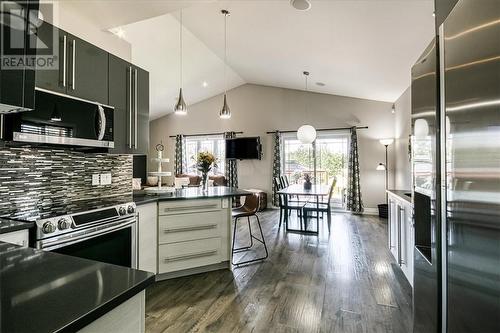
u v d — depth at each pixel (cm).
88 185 262
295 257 361
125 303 79
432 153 140
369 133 666
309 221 575
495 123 81
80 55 221
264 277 298
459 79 107
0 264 95
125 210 236
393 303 240
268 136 762
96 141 227
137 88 282
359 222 568
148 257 270
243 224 552
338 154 699
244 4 340
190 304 240
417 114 170
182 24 431
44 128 189
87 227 201
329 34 366
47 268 91
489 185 85
